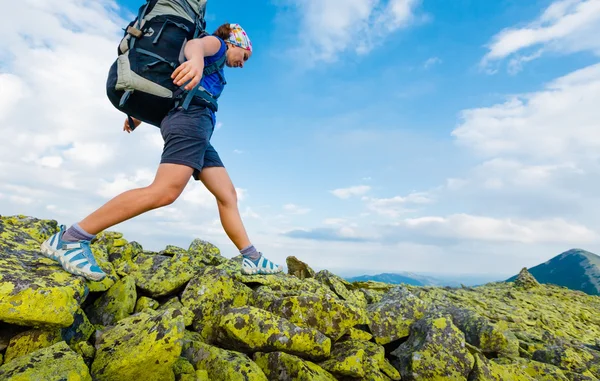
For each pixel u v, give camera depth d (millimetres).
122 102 3244
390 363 4902
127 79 3209
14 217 4605
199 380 3148
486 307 10516
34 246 3596
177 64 3361
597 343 8102
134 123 4180
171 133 3432
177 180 3393
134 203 3256
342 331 4461
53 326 2854
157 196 3318
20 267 3037
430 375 4418
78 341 3262
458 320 6156
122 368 2846
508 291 15047
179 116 3451
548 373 5172
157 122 3701
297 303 4484
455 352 4625
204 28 3830
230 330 3848
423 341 4777
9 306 2648
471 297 12164
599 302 16328
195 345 3729
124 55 3309
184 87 3182
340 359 4062
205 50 3465
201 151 3545
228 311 4230
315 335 3965
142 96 3324
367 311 5336
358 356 4117
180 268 4961
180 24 3430
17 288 2730
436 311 5285
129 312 3994
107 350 3070
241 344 3889
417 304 5484
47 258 3398
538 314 10953
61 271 3236
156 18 3385
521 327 8852
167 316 3178
